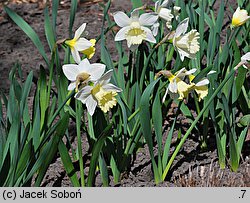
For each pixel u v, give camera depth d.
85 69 3.13
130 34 3.47
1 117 3.44
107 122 3.94
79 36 3.32
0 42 5.50
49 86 3.55
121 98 3.91
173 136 4.38
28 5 6.07
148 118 3.54
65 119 3.21
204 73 3.50
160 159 3.83
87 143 4.26
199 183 3.86
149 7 3.61
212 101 3.82
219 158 4.03
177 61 3.96
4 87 4.89
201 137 4.29
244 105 4.19
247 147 4.27
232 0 5.98
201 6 4.07
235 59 3.98
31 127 3.63
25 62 5.19
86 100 3.17
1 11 5.97
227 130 4.11
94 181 3.85
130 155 3.96
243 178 3.87
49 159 3.36
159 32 4.09
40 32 5.67
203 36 4.23
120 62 3.99
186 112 4.19
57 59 3.72
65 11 6.00
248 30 4.35
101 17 5.87
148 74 4.06
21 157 3.30
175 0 4.17
